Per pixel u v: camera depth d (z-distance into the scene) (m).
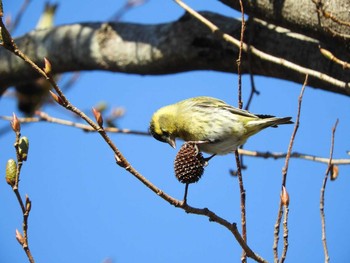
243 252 7.62
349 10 9.62
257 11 10.48
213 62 12.14
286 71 11.34
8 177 6.93
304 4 9.97
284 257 7.23
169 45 12.40
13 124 7.01
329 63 10.84
